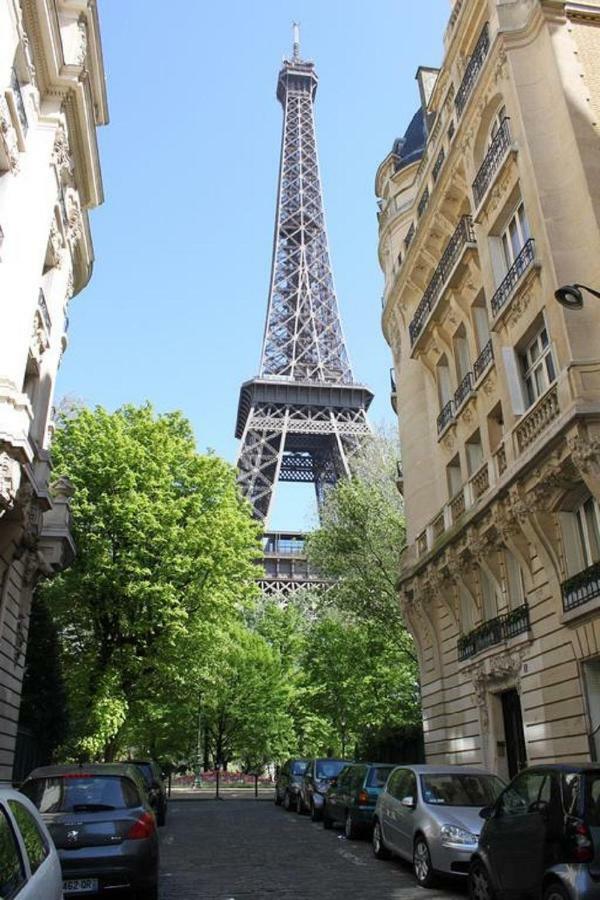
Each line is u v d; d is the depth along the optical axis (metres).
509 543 18.45
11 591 19.45
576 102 17.89
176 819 25.52
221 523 33.91
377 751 37.72
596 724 15.17
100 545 31.02
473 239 22.77
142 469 33.25
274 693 59.19
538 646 17.48
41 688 26.97
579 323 16.00
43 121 18.94
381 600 35.59
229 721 62.28
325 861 14.66
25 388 20.61
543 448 15.92
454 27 25.20
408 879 12.56
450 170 24.36
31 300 17.16
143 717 36.72
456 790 13.12
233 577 35.00
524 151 18.52
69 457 32.88
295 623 63.81
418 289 29.61
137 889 10.06
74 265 26.00
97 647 32.69
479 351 22.86
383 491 38.06
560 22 19.17
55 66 19.22
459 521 21.83
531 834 8.16
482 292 22.61
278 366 99.50
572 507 16.64
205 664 34.66
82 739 29.36
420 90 35.50
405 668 42.72
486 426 21.73
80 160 22.66
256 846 17.16
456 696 23.33
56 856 6.13
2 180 17.09
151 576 31.61
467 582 22.27
